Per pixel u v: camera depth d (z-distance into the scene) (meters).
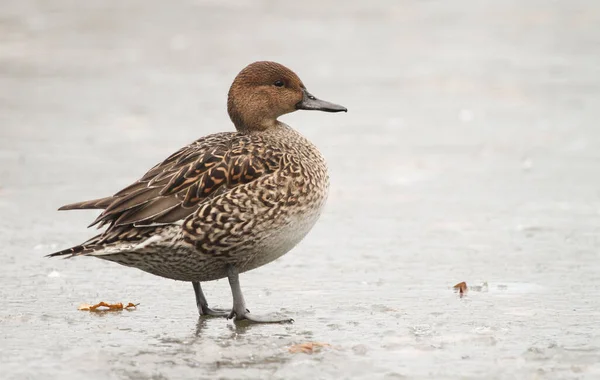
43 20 32.00
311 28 31.39
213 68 26.22
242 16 33.34
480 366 8.27
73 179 16.58
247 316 9.79
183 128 20.41
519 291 10.70
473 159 17.88
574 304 10.16
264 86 10.93
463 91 23.69
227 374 8.09
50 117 21.31
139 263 9.59
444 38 29.86
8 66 26.12
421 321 9.66
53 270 11.72
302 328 9.47
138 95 23.41
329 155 18.28
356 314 9.95
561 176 16.55
